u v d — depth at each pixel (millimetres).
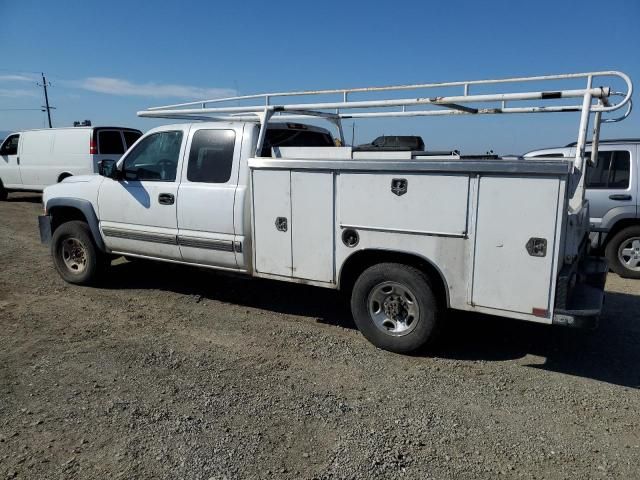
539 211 3838
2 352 4594
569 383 4156
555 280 3869
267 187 4984
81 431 3350
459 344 4949
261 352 4691
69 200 6492
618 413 3682
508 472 2988
